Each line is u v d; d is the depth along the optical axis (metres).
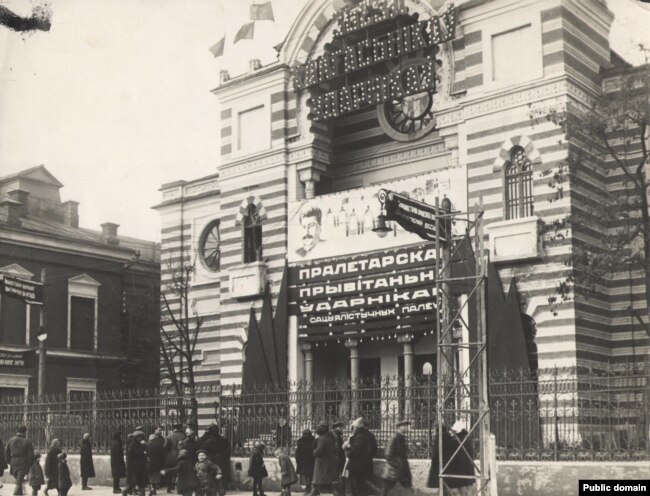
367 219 34.78
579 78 30.95
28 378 45.22
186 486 22.41
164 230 46.59
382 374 36.31
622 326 30.58
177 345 45.50
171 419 30.34
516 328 29.75
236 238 39.19
